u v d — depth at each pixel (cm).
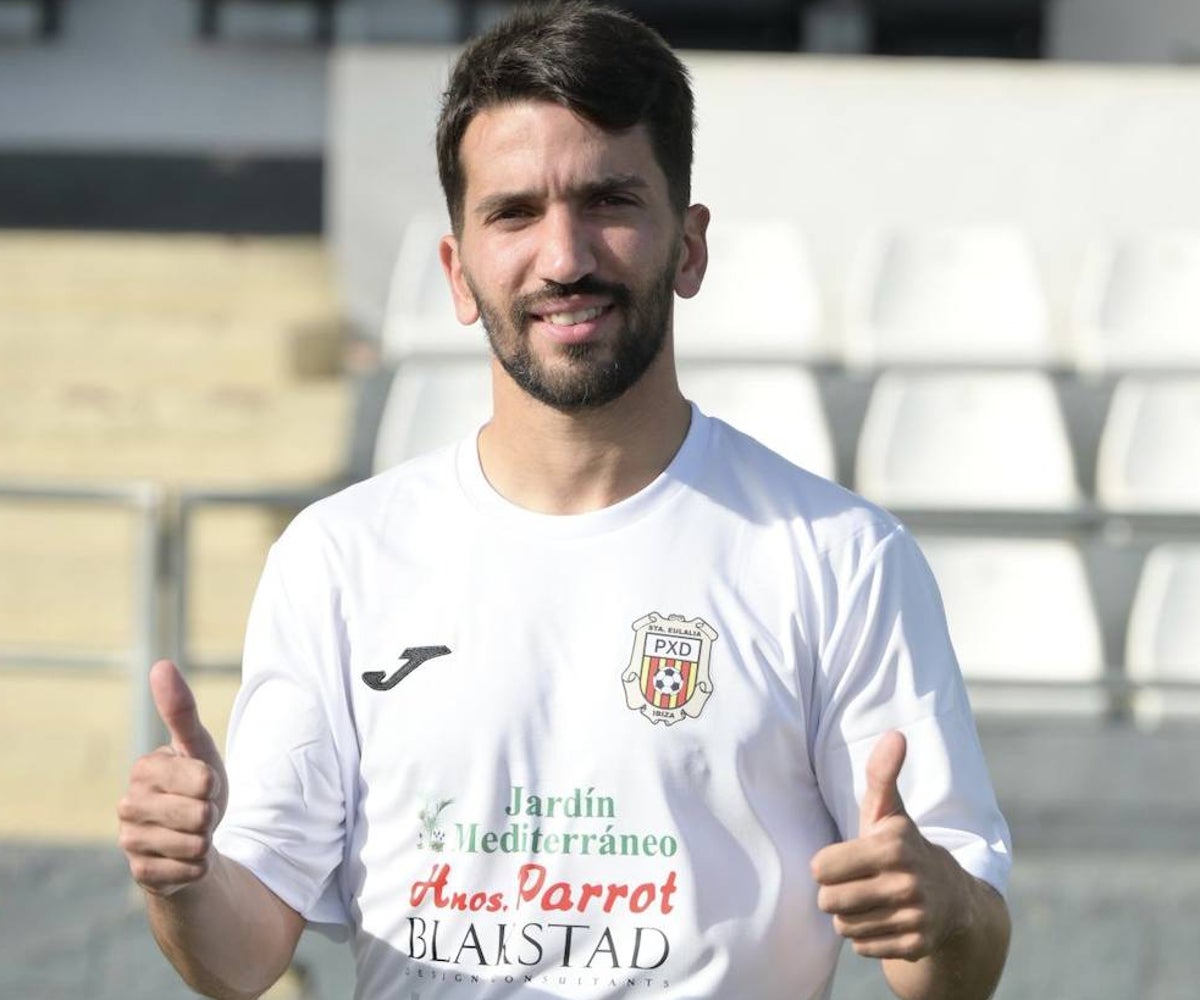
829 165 1192
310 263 1402
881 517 339
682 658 324
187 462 1164
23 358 1260
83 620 999
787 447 986
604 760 321
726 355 1113
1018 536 821
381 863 330
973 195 1193
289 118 1662
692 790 320
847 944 707
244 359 1268
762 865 322
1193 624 895
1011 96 1194
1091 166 1193
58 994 717
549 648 327
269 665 340
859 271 1177
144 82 1666
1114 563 948
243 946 324
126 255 1384
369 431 1083
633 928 317
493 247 327
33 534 1066
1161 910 713
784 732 324
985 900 314
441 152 338
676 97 330
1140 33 1541
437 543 338
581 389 325
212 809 294
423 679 329
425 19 1658
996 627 911
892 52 1636
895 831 289
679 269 346
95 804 824
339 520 346
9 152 1652
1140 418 1010
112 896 719
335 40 1661
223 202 1645
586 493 337
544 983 319
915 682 327
